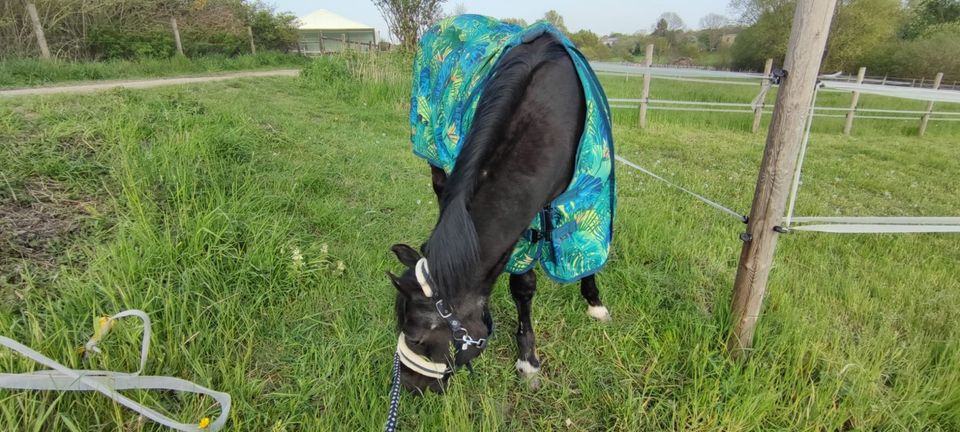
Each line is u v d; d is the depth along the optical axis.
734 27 34.50
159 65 10.58
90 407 1.62
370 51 10.06
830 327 2.38
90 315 1.94
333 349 2.09
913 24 30.11
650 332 2.24
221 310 2.08
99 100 4.46
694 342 2.16
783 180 1.86
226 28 15.05
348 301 2.40
